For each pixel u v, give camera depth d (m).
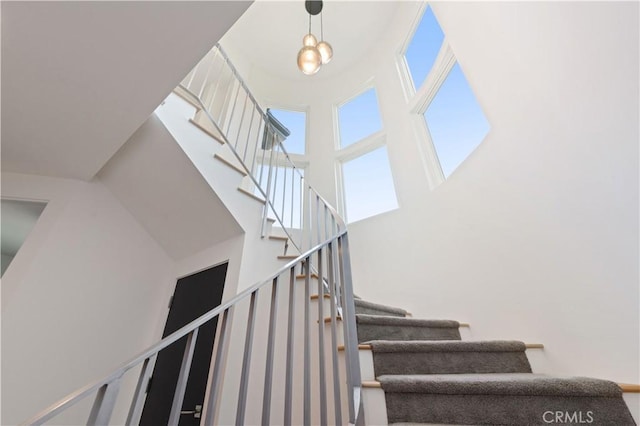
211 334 2.18
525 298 1.85
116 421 2.23
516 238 1.98
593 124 1.46
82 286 2.39
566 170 1.63
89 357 2.28
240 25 4.50
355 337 1.28
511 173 2.07
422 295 2.77
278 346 2.03
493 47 2.29
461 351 1.59
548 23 1.75
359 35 4.69
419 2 3.88
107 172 2.63
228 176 2.49
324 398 1.07
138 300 2.66
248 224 2.47
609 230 1.38
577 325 1.51
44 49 1.45
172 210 2.61
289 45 4.77
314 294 2.16
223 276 2.38
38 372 2.05
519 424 1.12
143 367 0.76
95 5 1.27
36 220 2.52
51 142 2.12
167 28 1.40
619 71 1.33
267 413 0.94
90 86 1.68
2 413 1.87
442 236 2.73
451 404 1.19
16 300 2.08
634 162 1.26
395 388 1.24
